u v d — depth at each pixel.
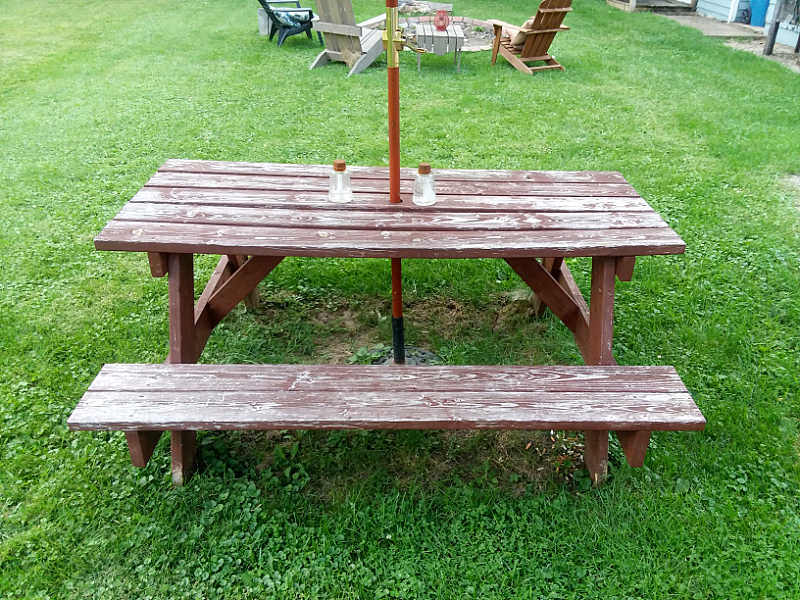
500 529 2.39
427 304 3.77
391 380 2.34
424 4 12.36
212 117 6.73
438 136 6.14
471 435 2.84
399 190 2.79
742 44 10.30
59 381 3.11
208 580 2.21
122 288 3.87
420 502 2.48
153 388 2.29
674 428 2.16
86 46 9.73
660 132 6.32
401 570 2.24
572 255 2.47
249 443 2.79
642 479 2.59
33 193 5.01
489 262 4.12
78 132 6.33
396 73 2.50
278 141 6.05
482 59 9.17
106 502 2.47
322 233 2.53
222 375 2.36
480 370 2.41
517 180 3.11
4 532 2.36
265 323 3.60
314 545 2.32
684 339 3.41
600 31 10.73
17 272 3.98
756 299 3.73
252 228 2.56
